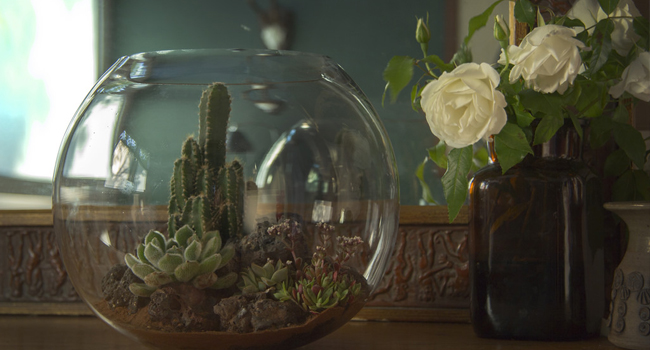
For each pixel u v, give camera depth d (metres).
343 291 0.65
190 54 0.68
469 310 0.80
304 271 0.64
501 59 0.73
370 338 0.77
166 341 0.64
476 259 0.76
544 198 0.73
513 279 0.73
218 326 0.63
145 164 0.64
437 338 0.76
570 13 0.80
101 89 0.69
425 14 0.88
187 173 0.64
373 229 0.68
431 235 0.85
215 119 0.65
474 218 0.76
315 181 0.65
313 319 0.64
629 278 0.70
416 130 0.87
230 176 0.64
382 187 0.69
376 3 0.88
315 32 0.89
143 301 0.64
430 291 0.85
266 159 0.65
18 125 0.91
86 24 0.91
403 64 0.76
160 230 0.63
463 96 0.66
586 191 0.74
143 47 0.90
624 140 0.74
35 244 0.90
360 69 0.88
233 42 0.89
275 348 0.65
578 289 0.73
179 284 0.63
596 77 0.74
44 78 0.91
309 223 0.65
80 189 0.66
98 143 0.66
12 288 0.90
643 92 0.71
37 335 0.79
